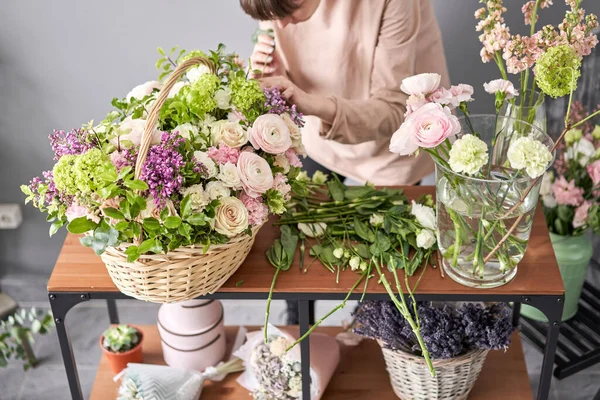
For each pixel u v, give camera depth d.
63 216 1.44
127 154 1.40
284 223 1.80
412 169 2.24
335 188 1.86
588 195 2.29
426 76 1.45
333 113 1.85
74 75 2.41
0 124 2.52
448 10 2.20
